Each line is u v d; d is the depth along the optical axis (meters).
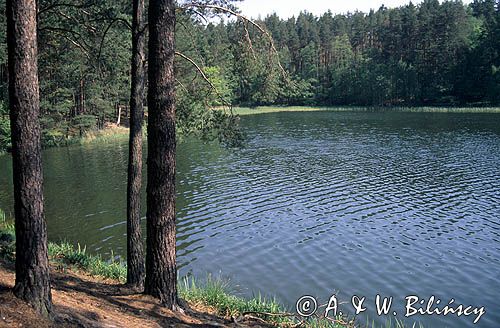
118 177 30.33
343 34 116.50
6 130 37.97
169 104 8.12
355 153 38.72
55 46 14.80
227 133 11.52
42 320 5.90
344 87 102.50
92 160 37.25
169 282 8.55
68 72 21.41
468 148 39.62
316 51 107.75
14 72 5.95
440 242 17.92
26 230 6.00
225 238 18.58
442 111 79.69
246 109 93.25
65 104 43.97
